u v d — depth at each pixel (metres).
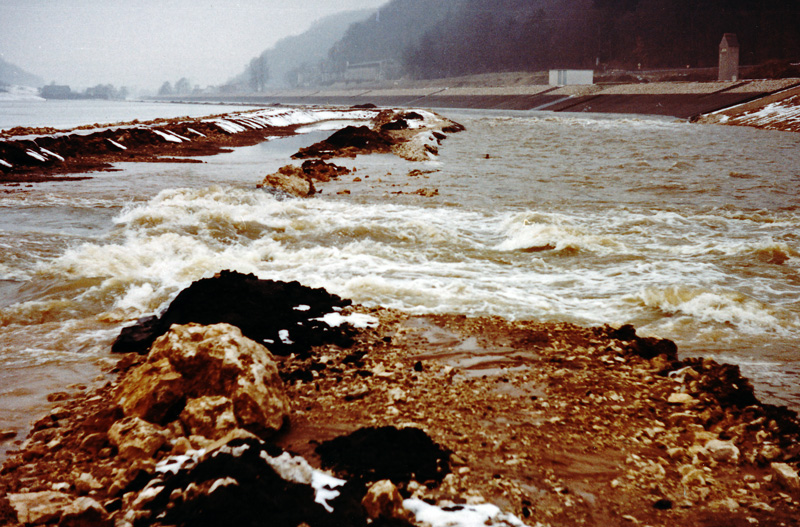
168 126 44.31
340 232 14.20
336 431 5.30
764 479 4.68
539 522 4.05
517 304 9.33
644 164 30.08
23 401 5.91
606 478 4.64
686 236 14.51
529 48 199.88
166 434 4.88
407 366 6.81
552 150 38.28
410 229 14.52
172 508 3.83
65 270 10.30
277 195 19.14
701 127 58.09
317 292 9.00
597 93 103.06
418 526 3.89
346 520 3.84
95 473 4.52
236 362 5.38
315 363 6.77
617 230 15.20
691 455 4.98
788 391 6.40
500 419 5.57
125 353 7.22
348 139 37.88
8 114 102.00
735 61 100.19
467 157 34.28
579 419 5.61
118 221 14.88
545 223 15.34
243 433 4.41
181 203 15.93
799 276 11.09
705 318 8.80
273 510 3.74
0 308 8.80
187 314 7.68
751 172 26.83
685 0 160.38
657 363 6.98
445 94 149.38
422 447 4.89
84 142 33.34
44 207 17.02
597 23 183.38
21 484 4.42
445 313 8.77
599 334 7.95
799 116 53.28
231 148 40.53
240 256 11.85
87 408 5.71
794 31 142.75
